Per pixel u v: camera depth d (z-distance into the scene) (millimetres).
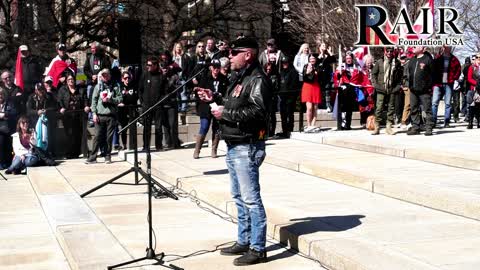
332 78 17609
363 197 8164
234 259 5945
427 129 13438
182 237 6961
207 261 5953
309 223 6723
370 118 15273
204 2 28266
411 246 5734
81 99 14461
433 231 6309
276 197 8266
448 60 15938
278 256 6059
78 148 14508
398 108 16578
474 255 5406
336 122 16719
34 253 6965
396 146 11266
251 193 5758
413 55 13977
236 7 27062
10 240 7547
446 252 5516
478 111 15625
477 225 6551
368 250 5586
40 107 13789
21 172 13141
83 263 5969
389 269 4992
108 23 23906
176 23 25656
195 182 9734
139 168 9664
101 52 15203
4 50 22531
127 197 9539
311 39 30906
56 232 7520
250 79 5621
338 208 7492
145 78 14133
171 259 6066
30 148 13102
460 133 13984
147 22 25047
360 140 12555
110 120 13305
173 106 14625
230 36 28391
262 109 5562
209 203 8719
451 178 8500
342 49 26859
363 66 17203
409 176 8750
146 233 7184
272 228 6738
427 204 7426
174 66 14922
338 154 11508
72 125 14359
